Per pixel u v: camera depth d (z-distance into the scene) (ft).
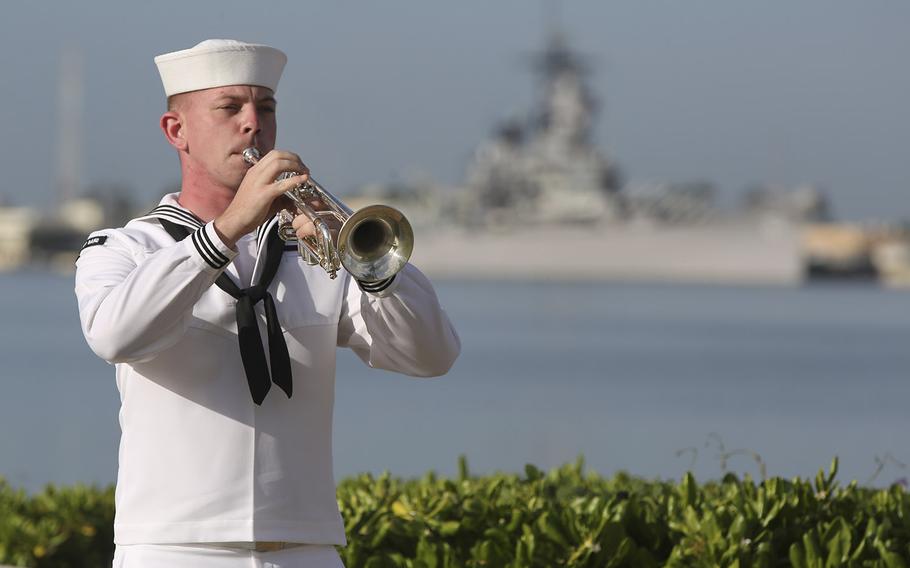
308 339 32.99
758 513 42.37
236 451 31.96
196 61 32.73
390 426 280.51
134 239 32.73
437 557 43.91
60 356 534.78
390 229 32.17
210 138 33.01
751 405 365.40
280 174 31.09
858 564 40.88
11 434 239.71
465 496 47.03
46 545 58.59
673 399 386.11
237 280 32.94
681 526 42.55
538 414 322.75
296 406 32.65
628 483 49.73
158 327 30.53
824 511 43.52
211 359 32.07
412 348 34.27
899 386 442.09
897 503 45.19
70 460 193.06
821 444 256.93
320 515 32.81
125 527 32.24
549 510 43.70
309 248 32.12
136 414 32.35
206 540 31.65
